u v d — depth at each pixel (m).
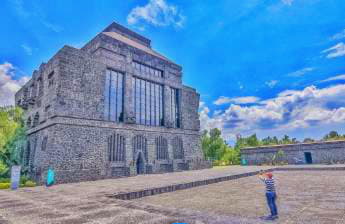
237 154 75.50
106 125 35.28
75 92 32.53
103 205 10.92
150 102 44.88
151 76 45.19
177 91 51.69
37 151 33.41
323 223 8.28
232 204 12.73
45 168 27.55
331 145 50.56
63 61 32.09
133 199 15.58
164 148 44.00
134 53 42.94
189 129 51.16
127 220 7.87
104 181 27.06
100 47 37.62
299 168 38.00
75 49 33.81
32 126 37.56
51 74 34.34
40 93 37.66
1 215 9.23
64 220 8.09
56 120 29.81
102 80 36.44
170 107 48.84
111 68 38.53
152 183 21.77
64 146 29.52
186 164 46.91
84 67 34.41
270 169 39.19
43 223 7.75
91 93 34.44
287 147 56.84
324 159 51.09
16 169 21.81
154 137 42.56
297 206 11.41
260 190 17.94
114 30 49.69
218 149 78.81
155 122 45.12
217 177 25.55
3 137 32.09
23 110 42.28
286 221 8.70
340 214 9.46
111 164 33.84
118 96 39.19
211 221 7.93
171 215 8.81
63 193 16.27
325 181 21.66
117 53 39.88
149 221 7.68
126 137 37.56
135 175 36.25
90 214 8.97
